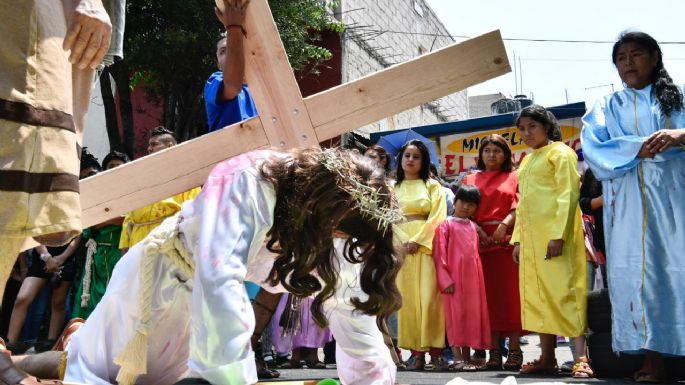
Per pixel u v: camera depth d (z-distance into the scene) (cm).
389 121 1808
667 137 375
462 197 548
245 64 284
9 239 205
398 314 545
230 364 183
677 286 377
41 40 214
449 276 525
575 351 466
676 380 401
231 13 283
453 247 531
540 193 478
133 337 221
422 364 544
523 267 479
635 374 400
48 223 208
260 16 283
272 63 284
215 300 186
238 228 196
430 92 283
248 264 215
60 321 632
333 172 202
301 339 527
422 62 282
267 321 401
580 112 1259
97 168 702
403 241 224
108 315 233
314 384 253
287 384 250
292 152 218
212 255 192
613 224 407
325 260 204
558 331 455
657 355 391
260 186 204
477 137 1360
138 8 1159
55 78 217
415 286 541
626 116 415
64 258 626
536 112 496
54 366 253
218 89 353
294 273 204
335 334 245
